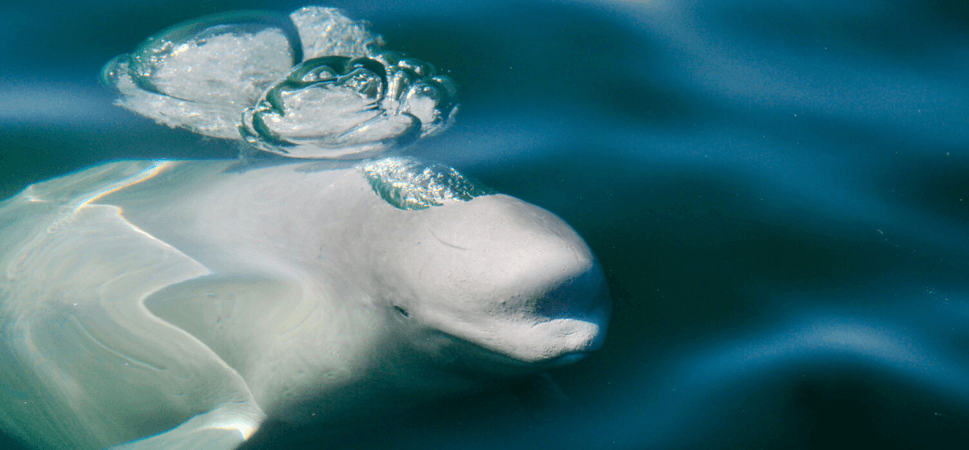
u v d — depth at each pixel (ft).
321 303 7.58
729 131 8.73
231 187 8.38
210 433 7.91
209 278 8.03
